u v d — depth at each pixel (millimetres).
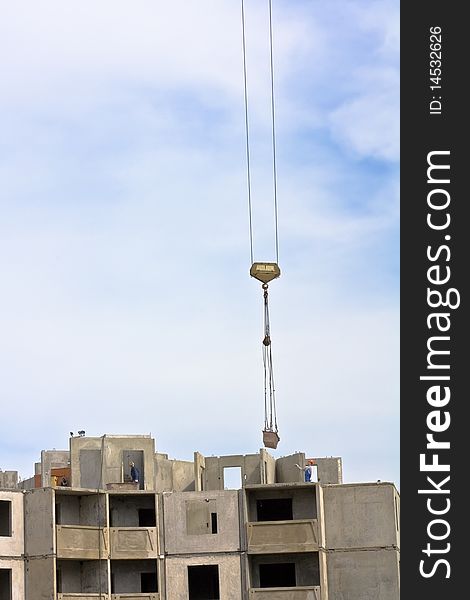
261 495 97688
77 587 96125
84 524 96812
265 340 91500
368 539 96875
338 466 110562
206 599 97375
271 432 94000
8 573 94062
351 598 96188
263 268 89000
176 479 106500
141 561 97625
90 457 102625
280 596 94438
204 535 96500
